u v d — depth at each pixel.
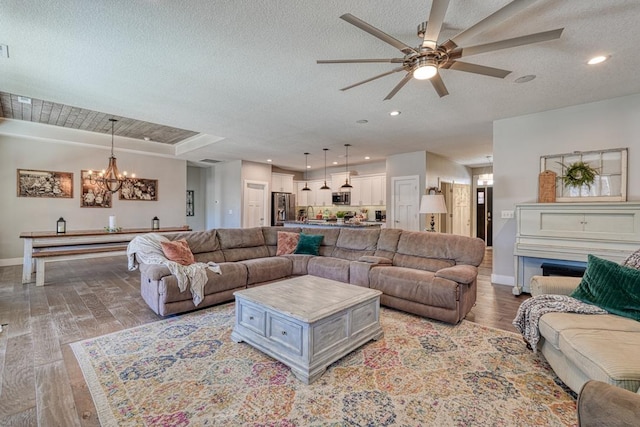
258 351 2.37
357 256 4.25
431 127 4.82
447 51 1.98
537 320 2.12
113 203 6.85
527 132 4.16
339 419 1.61
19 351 2.33
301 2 1.92
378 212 8.26
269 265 3.94
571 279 2.46
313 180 9.87
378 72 2.88
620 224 3.32
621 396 1.00
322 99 3.61
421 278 3.08
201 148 6.59
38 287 4.16
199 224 9.82
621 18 2.07
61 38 2.33
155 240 3.72
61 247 4.48
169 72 2.91
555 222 3.70
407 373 2.06
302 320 1.99
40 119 5.38
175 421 1.59
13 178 5.69
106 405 1.71
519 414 1.64
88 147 6.48
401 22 2.14
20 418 1.60
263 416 1.63
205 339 2.57
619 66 2.77
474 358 2.26
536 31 2.23
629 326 1.81
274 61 2.69
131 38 2.34
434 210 4.25
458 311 2.85
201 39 2.35
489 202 9.12
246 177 8.17
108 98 3.61
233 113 4.16
